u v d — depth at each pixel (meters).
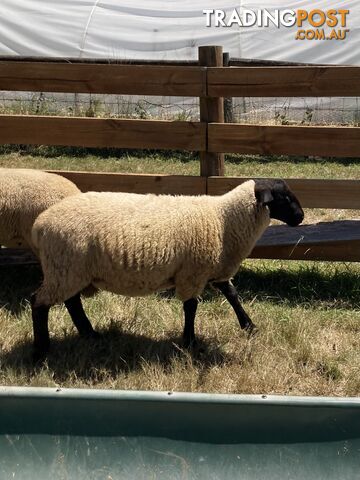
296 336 2.78
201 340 2.80
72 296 2.53
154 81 3.32
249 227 2.62
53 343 2.71
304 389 2.47
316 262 3.81
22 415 1.92
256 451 1.91
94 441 1.92
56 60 6.96
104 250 2.40
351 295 3.35
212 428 1.91
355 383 2.47
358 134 3.23
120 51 8.45
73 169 6.14
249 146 3.33
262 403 1.88
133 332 2.84
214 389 2.44
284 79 3.23
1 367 2.54
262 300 3.29
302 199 3.36
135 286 2.50
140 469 1.90
